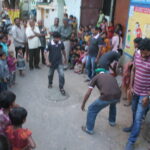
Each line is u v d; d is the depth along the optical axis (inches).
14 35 299.3
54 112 212.1
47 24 532.1
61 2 378.9
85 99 173.8
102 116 208.1
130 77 175.5
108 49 295.9
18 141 113.4
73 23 375.2
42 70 322.3
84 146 167.8
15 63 266.4
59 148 164.6
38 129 185.2
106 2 365.1
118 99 171.0
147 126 179.5
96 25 365.4
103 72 175.9
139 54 154.6
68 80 290.2
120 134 183.3
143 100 154.3
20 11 725.3
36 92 252.2
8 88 259.3
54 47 239.9
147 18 250.1
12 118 113.0
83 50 321.4
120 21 325.1
